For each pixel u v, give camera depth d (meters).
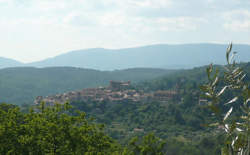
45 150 28.61
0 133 28.25
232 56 5.60
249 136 5.36
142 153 30.75
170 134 145.38
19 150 28.34
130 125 167.12
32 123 30.47
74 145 30.86
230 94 90.19
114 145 36.34
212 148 91.69
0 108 37.75
